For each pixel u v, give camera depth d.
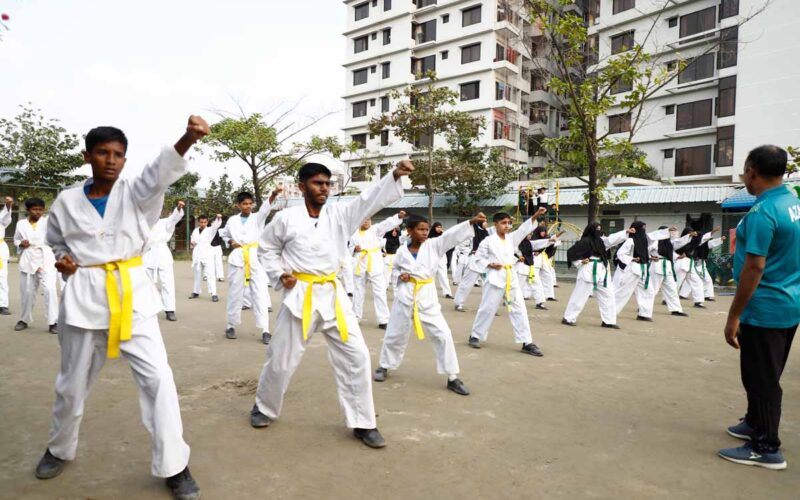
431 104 21.75
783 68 21.67
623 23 25.27
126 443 3.66
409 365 6.12
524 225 7.07
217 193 27.94
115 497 2.95
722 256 16.12
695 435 4.08
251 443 3.74
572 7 27.67
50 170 22.19
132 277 3.08
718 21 23.95
